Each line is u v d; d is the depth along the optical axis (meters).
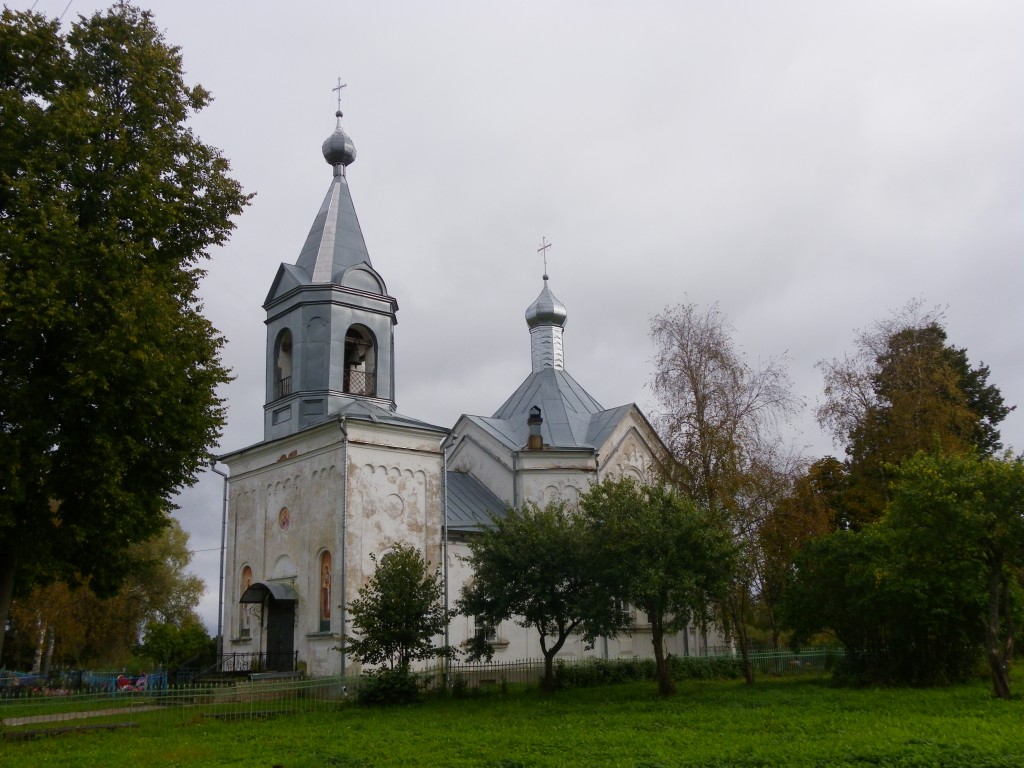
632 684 31.66
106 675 36.38
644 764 13.87
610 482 28.36
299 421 32.91
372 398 34.06
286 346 35.34
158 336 19.55
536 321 45.31
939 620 26.05
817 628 29.83
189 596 62.34
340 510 30.30
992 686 24.55
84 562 21.89
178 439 21.16
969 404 49.97
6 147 19.11
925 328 44.56
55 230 18.66
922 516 22.75
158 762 16.16
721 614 31.30
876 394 44.91
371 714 23.53
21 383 18.66
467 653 29.52
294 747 17.70
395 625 26.39
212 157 23.62
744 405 33.06
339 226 35.81
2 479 18.03
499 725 20.22
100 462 18.92
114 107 22.06
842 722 18.28
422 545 31.92
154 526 22.25
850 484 46.88
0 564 20.11
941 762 12.98
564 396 42.44
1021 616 25.73
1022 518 21.62
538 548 27.17
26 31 20.47
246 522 35.16
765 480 32.56
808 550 30.25
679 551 25.75
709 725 18.84
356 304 34.50
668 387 33.31
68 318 18.39
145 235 21.30
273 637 32.19
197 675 32.94
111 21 22.39
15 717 23.81
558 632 28.83
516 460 38.12
